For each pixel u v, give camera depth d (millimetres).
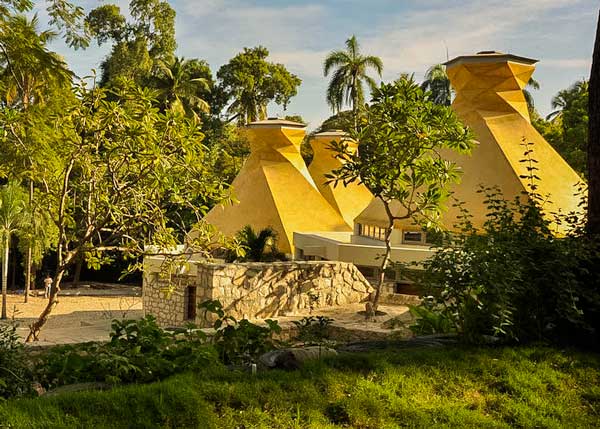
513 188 20000
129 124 13516
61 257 14305
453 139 14156
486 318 7156
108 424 4496
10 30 9734
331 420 5164
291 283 13930
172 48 47781
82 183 14461
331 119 48531
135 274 38562
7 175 14562
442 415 5445
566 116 31641
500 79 22328
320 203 26922
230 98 50469
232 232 25516
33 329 14172
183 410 4809
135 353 5789
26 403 4672
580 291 7254
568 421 5652
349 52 42594
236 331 6949
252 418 4914
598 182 8086
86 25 11258
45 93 11086
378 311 13414
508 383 6211
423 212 15234
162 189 14234
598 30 8133
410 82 14250
